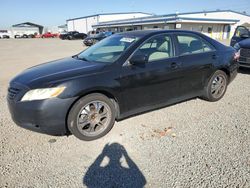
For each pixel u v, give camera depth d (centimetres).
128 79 355
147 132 363
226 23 4144
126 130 369
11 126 387
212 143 329
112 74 342
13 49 2038
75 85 313
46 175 265
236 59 519
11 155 303
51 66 378
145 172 268
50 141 338
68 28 7519
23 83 320
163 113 435
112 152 310
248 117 418
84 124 333
